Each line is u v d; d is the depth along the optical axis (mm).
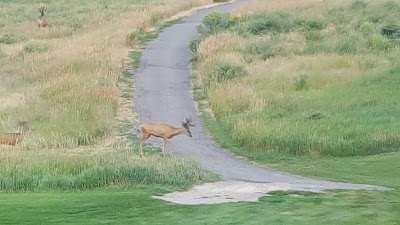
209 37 129500
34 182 54062
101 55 114438
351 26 134000
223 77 101688
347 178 62156
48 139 73375
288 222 39281
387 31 127375
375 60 107562
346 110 84250
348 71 101125
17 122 79625
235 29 135250
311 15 144750
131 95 98375
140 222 39438
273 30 134750
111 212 42250
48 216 40719
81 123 79312
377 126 76438
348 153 71688
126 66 114938
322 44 120812
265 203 45094
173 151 73375
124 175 55312
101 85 95812
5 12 185125
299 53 117250
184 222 39438
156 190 51969
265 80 98250
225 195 49312
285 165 68750
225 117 85000
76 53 116875
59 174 55875
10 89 99125
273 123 77938
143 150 73125
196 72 111812
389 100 87250
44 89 94438
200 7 189875
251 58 113688
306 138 72812
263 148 73625
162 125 71125
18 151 67375
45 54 121750
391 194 49625
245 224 38844
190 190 52344
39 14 180750
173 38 139875
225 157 71875
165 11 169375
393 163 68062
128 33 134875
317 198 47031
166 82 106062
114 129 82188
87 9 185625
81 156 61500
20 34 151500
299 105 86625
